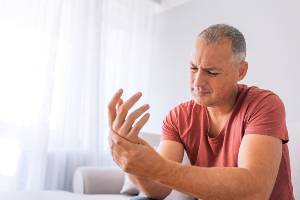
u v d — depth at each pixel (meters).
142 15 2.77
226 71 0.80
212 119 0.96
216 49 0.78
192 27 2.48
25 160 1.90
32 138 1.93
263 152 0.71
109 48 2.49
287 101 1.83
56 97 2.11
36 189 1.90
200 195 0.62
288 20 1.88
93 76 2.28
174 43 2.62
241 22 2.13
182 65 2.52
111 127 0.61
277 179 0.86
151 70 2.75
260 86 1.97
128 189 1.58
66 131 2.14
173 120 1.05
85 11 2.27
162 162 0.61
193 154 1.01
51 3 2.08
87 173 1.72
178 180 0.61
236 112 0.90
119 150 0.60
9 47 1.91
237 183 0.62
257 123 0.78
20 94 1.92
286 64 1.86
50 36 2.04
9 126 1.87
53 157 2.07
